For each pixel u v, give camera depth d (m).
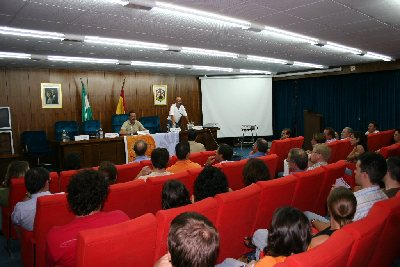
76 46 6.94
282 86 14.20
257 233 2.40
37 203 2.44
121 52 7.86
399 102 11.02
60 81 10.05
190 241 1.05
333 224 1.99
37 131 8.95
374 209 1.92
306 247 1.49
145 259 1.76
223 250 2.49
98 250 1.52
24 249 2.82
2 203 3.62
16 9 4.48
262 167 3.08
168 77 12.43
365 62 11.37
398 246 2.31
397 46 8.38
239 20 5.41
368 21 5.76
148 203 3.07
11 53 7.43
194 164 3.98
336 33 6.68
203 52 8.29
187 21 5.34
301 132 13.70
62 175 3.47
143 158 4.75
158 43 7.09
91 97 10.67
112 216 1.97
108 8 4.56
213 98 13.20
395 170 2.86
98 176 2.02
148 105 11.94
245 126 13.09
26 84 9.49
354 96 12.17
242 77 13.37
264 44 7.56
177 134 8.66
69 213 2.53
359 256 1.57
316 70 12.73
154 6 4.42
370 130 8.73
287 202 3.02
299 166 3.65
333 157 5.98
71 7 4.48
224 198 2.30
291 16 5.29
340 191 1.99
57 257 1.79
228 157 4.61
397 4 4.82
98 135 8.28
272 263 1.45
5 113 8.50
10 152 8.50
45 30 5.64
